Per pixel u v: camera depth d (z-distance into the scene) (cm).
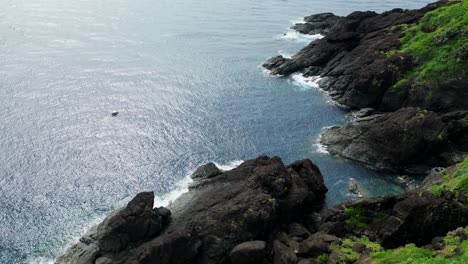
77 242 4756
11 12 13388
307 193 4909
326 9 15250
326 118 7450
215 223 4306
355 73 8094
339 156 6331
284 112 7650
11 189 5484
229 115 7525
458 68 6862
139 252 4094
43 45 10594
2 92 7919
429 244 3875
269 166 4966
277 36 12075
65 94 8038
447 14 8081
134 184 5712
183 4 15538
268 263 4119
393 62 7606
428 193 4469
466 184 4319
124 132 6869
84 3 15075
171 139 6744
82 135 6712
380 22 9562
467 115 6294
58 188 5559
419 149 5906
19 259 4553
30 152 6200
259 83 8888
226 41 11550
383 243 4150
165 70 9431
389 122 6194
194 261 4222
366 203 4538
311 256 4056
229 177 5247
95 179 5756
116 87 8469
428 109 6931
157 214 4409
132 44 11031
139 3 15438
